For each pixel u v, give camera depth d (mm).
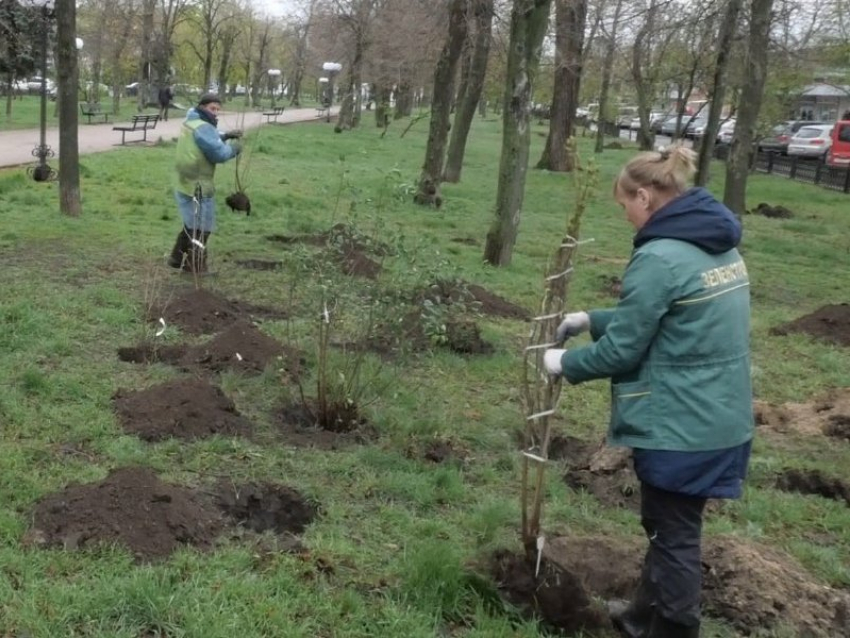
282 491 4887
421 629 3688
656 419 3303
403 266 6773
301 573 4008
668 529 3447
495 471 5531
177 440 5395
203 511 4445
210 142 9594
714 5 17312
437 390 6895
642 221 3428
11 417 5539
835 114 55250
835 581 4586
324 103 69375
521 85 11539
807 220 20938
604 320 3680
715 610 4129
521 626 3830
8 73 17062
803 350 9195
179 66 76125
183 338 7578
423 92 69625
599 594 4203
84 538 4070
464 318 8148
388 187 7465
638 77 27672
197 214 9773
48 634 3400
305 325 8070
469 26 18500
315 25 46250
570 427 6523
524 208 19750
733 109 26406
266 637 3541
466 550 4418
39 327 7309
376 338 7391
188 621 3541
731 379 3309
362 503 4891
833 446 6531
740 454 3371
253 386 6457
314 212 15477
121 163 20750
